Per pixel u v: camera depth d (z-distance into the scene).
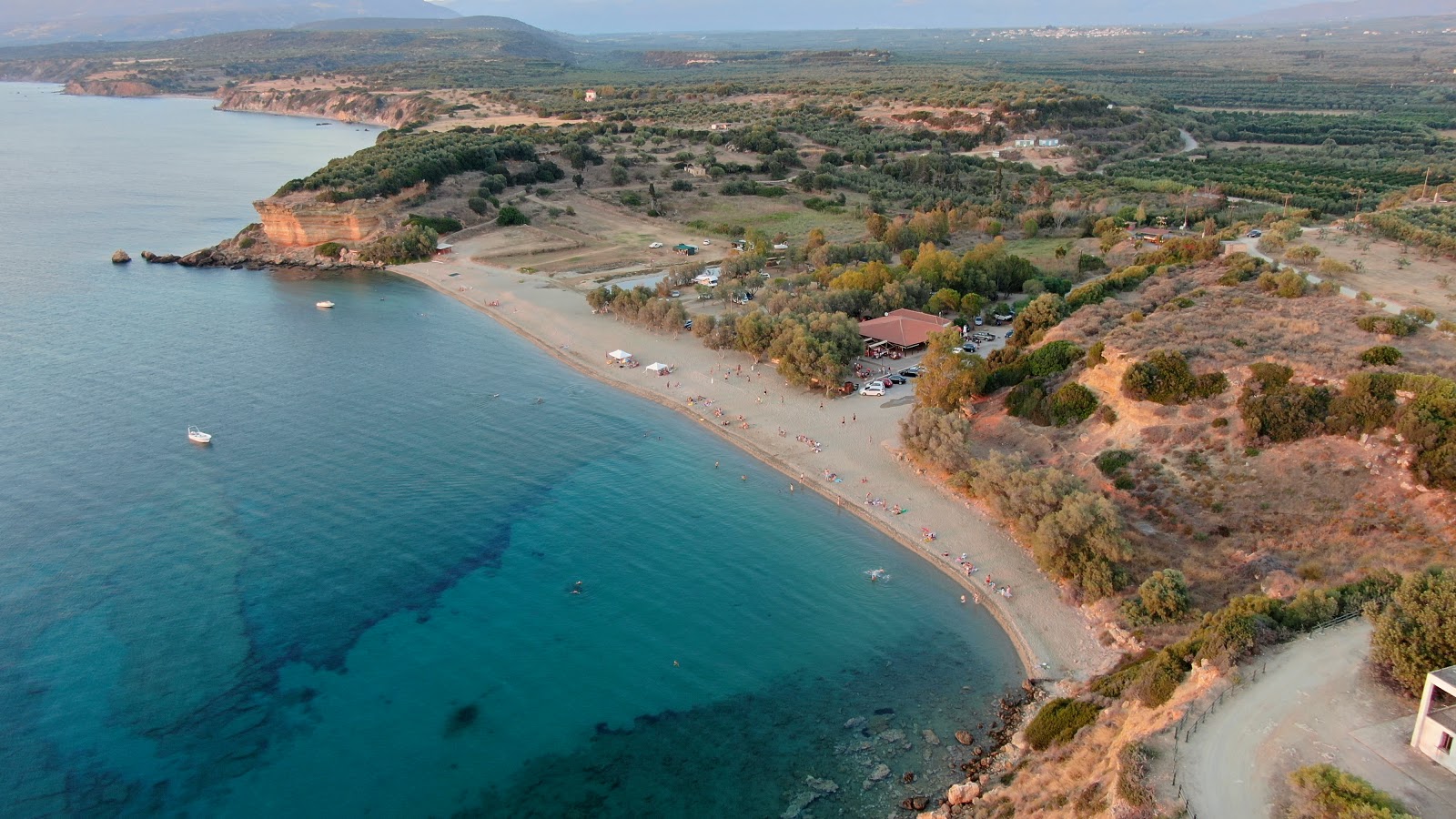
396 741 58.25
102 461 92.94
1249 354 86.25
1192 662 53.62
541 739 58.94
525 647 67.75
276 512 84.56
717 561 79.94
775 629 70.94
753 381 120.69
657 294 154.12
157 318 142.75
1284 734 45.12
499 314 150.38
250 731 58.44
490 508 87.31
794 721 61.06
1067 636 69.25
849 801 54.19
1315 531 70.75
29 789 53.22
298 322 143.75
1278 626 54.25
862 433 104.50
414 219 195.50
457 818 52.66
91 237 196.12
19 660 63.47
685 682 64.69
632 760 57.38
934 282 154.12
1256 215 179.50
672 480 94.62
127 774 54.72
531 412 110.69
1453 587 48.59
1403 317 86.62
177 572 74.44
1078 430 90.69
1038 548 76.62
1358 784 40.22
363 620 69.94
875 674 65.81
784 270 176.25
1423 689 45.94
